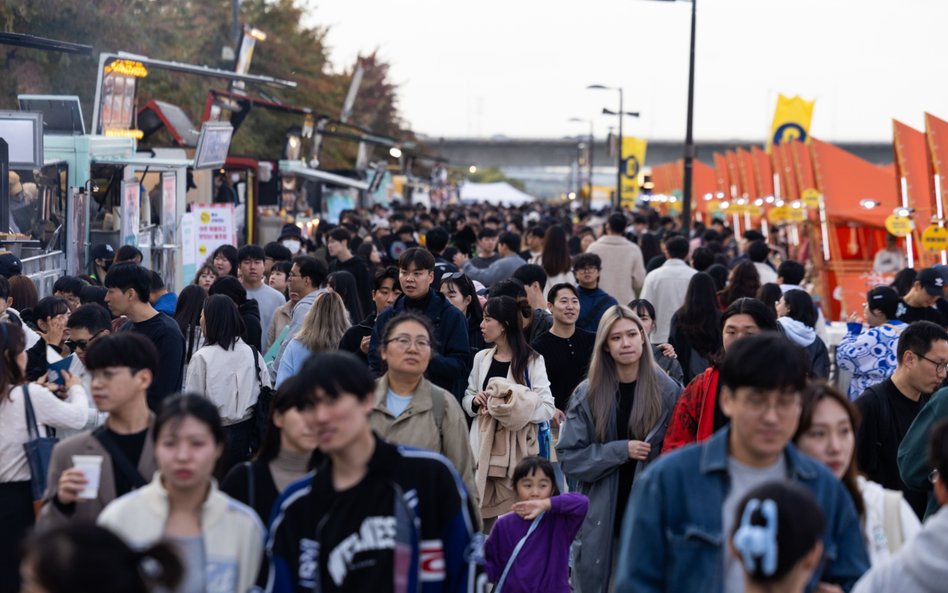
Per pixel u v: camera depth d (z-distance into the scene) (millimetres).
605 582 15789
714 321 21734
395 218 59375
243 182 56219
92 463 10906
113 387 11430
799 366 8719
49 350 18031
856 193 57281
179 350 18109
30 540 6934
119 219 36219
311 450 11477
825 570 9117
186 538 9461
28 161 30516
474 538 9773
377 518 9367
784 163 75375
